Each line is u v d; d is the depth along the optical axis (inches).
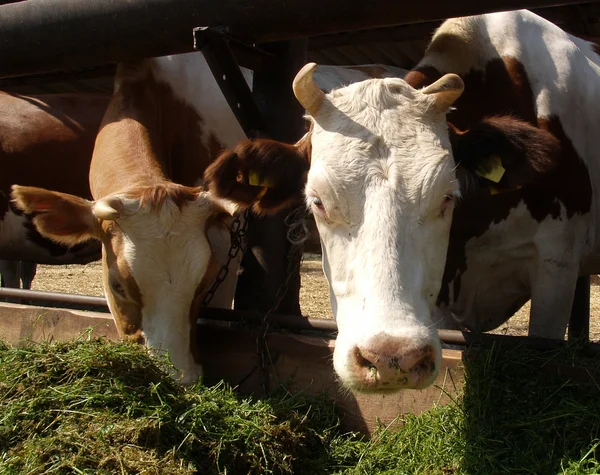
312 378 81.5
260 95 90.2
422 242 66.4
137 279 81.0
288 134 89.8
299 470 72.2
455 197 69.7
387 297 63.4
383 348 60.9
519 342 75.4
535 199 90.7
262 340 84.0
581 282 117.3
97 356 73.6
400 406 76.8
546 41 96.5
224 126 109.1
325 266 70.6
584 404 69.2
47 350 75.7
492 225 92.0
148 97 100.8
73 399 70.2
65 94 120.3
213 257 83.8
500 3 70.3
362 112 70.6
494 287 96.8
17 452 66.0
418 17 74.4
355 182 67.2
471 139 75.3
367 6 75.4
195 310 83.6
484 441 68.4
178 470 65.4
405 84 72.8
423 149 68.6
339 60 152.4
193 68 108.8
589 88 97.6
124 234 81.6
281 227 89.6
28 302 130.1
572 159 92.8
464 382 74.2
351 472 71.1
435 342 62.9
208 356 87.0
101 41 89.0
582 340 74.8
